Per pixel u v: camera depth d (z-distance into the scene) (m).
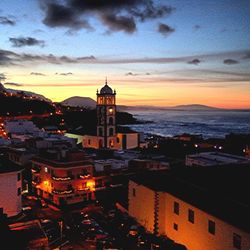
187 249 37.78
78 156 63.38
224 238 31.98
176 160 75.62
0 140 93.06
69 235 45.31
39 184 66.25
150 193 44.12
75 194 61.66
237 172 47.75
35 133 110.38
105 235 44.31
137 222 47.69
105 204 60.00
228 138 115.69
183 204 38.69
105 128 107.88
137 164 68.62
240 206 34.28
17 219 47.81
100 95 108.69
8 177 49.66
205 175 46.94
